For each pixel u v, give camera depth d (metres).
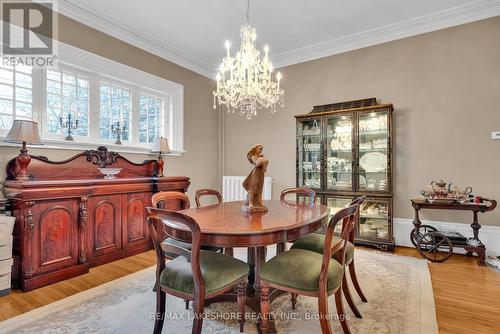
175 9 3.14
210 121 5.04
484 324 1.79
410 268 2.76
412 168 3.52
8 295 2.20
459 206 2.91
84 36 3.18
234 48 4.17
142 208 3.34
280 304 2.10
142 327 1.77
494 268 2.77
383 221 3.48
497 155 3.09
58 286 2.38
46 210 2.40
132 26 3.52
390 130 3.42
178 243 2.10
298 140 4.06
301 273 1.57
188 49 4.22
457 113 3.29
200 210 2.19
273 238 1.62
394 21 3.44
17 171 2.47
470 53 3.22
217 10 3.17
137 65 3.78
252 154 2.21
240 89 2.63
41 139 2.69
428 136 3.44
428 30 3.43
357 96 3.92
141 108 3.94
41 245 2.37
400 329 1.73
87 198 2.71
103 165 3.26
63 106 3.05
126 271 2.73
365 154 3.66
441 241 2.97
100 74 3.37
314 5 3.08
